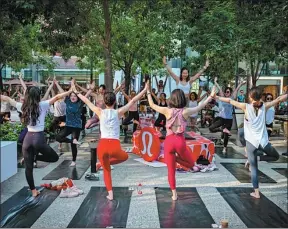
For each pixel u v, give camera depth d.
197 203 5.23
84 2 9.38
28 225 4.37
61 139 7.26
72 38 10.09
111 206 5.06
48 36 9.89
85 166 7.45
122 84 9.16
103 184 6.15
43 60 23.36
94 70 26.34
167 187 6.02
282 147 10.22
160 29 13.27
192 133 8.62
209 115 15.16
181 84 7.24
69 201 5.26
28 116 5.14
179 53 15.06
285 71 21.83
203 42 8.77
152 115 15.86
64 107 10.16
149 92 5.50
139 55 15.96
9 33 10.30
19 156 7.89
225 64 15.66
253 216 4.73
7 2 6.63
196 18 8.48
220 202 5.29
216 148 9.93
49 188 5.80
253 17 8.36
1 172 2.28
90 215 4.71
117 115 5.23
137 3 9.50
